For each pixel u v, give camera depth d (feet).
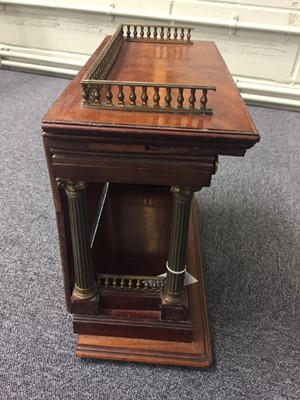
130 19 6.39
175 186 1.97
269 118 6.15
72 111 1.87
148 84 1.82
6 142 5.18
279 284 3.19
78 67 7.16
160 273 2.71
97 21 6.58
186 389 2.39
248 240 3.65
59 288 3.08
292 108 6.43
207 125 1.79
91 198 2.98
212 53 3.26
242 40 6.07
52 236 3.62
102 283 2.57
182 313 2.46
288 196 4.32
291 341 2.71
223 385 2.42
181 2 5.99
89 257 2.32
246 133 1.75
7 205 4.00
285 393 2.39
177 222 2.12
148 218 3.38
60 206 2.11
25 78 7.31
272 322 2.85
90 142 1.82
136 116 1.84
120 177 1.96
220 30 6.06
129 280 2.53
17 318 2.82
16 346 2.62
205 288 3.12
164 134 1.73
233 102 2.12
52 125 1.75
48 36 7.02
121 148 1.84
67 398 2.32
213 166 1.88
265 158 5.08
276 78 6.30
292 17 5.69
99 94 1.89
